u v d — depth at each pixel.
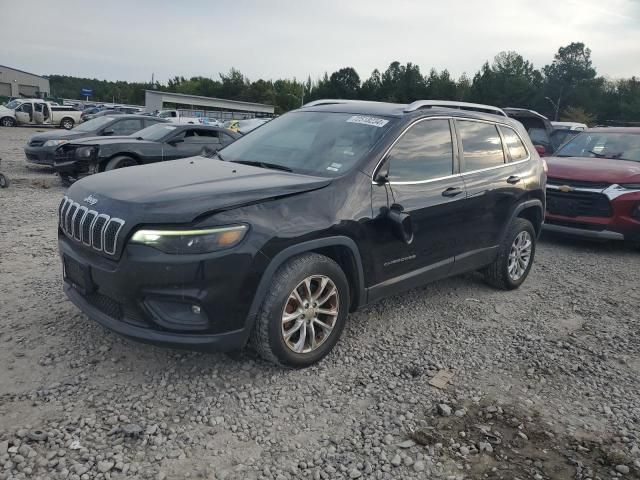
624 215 7.52
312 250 3.75
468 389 3.77
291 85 106.06
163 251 3.18
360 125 4.50
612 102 79.19
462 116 5.09
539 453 3.12
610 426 3.45
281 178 3.85
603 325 5.06
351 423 3.29
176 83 114.69
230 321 3.34
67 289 3.85
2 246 6.48
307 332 3.80
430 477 2.88
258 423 3.23
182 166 4.27
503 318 5.07
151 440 3.00
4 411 3.16
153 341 3.27
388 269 4.23
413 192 4.34
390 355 4.17
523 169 5.69
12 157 16.95
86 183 3.85
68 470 2.73
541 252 7.80
